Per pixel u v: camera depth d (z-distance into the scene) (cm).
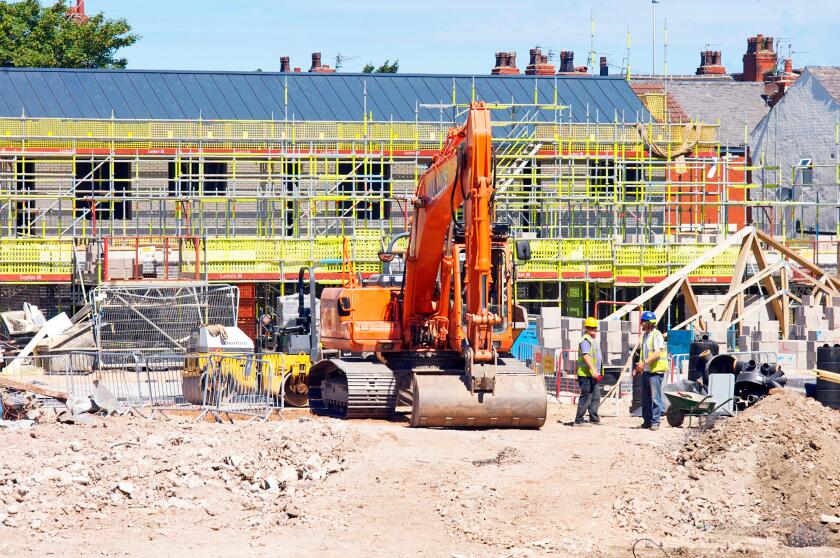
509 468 3209
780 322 6278
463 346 3900
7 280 6519
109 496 2950
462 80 9400
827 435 3114
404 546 2675
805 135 11325
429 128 8175
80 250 6556
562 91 9462
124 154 7700
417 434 3538
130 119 7856
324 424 3512
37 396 4122
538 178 8062
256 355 4259
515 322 4203
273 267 6838
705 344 4525
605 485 3066
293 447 3316
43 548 2622
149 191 7306
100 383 4231
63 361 5316
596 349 4047
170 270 6731
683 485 3009
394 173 8256
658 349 3909
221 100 8700
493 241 4031
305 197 6931
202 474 3114
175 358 4141
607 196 7669
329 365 4319
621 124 8444
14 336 6438
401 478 3122
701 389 3997
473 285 3662
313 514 2884
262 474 3142
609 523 2822
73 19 12206
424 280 4138
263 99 8806
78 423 3681
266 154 7725
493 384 3722
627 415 4372
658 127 8862
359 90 9112
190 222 7112
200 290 6353
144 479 3047
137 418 3841
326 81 9138
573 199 7331
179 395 4462
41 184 7719
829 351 4319
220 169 8012
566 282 7694
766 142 11600
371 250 6962
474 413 3734
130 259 6284
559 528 2789
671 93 12275
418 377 3781
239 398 4066
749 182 11219
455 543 2700
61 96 8425
